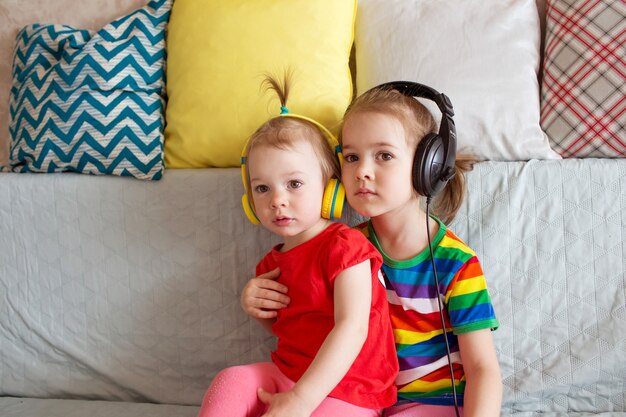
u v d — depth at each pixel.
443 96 1.06
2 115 1.69
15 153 1.43
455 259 1.09
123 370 1.37
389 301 1.12
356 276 1.01
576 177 1.23
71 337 1.39
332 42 1.38
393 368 1.08
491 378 1.03
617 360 1.20
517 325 1.23
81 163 1.38
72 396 1.40
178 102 1.40
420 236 1.12
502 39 1.33
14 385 1.42
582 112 1.28
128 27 1.47
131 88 1.42
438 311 1.09
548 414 1.19
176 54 1.43
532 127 1.29
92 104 1.39
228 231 1.33
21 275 1.41
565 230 1.23
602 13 1.29
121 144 1.37
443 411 1.07
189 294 1.35
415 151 1.05
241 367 1.05
